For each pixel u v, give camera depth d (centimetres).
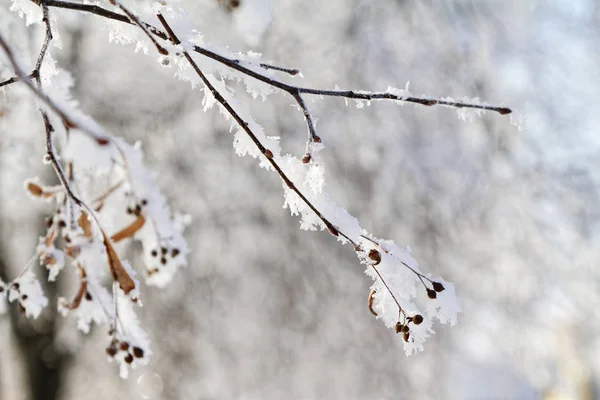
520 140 515
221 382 496
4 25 265
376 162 489
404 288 128
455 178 498
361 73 477
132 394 503
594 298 542
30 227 460
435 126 495
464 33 499
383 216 493
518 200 516
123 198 184
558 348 580
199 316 491
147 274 189
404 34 488
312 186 127
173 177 472
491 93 493
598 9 541
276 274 507
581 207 518
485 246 519
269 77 133
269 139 131
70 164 167
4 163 397
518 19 524
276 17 445
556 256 534
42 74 142
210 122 470
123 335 160
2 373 581
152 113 461
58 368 492
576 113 529
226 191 486
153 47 146
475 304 543
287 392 504
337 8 478
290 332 509
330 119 476
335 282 512
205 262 495
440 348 549
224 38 409
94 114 446
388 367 518
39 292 163
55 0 129
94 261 166
